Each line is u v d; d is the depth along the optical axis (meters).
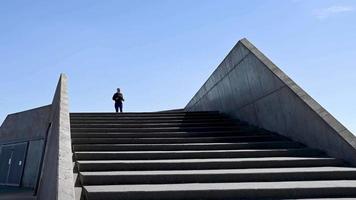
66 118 7.03
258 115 10.62
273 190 5.39
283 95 9.07
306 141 8.14
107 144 8.37
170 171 6.29
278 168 6.72
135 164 6.50
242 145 8.19
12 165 22.86
